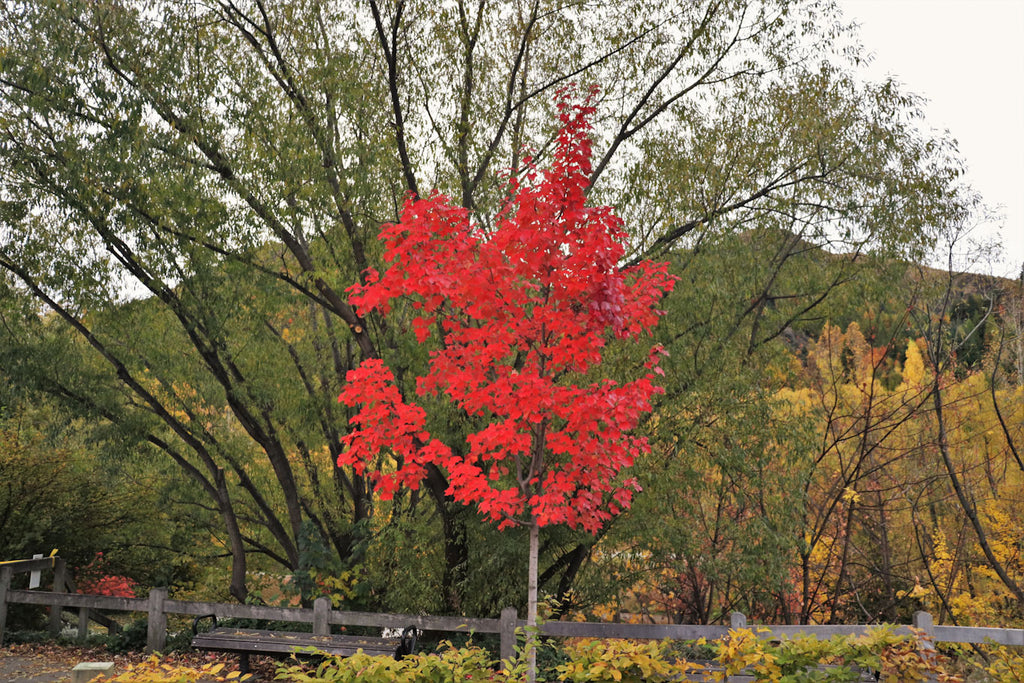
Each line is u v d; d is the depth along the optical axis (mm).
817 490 14695
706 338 10406
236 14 10469
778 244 11367
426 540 10383
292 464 14961
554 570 10742
